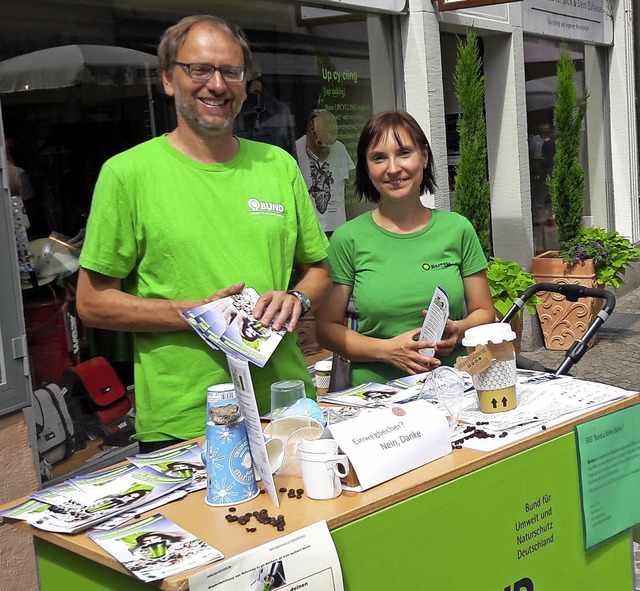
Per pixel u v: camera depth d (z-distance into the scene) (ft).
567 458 7.86
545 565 7.72
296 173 8.91
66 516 6.35
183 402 8.06
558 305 23.59
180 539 5.80
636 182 33.01
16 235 12.24
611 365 21.98
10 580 11.09
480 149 20.25
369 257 10.23
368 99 19.19
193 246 8.02
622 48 31.78
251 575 5.53
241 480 6.47
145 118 14.43
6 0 12.37
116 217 7.97
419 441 6.91
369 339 10.09
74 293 13.12
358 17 18.70
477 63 20.08
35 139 12.69
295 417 7.14
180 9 14.99
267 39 16.69
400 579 6.48
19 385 11.21
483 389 8.21
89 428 13.16
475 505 7.03
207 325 7.36
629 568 8.77
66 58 13.19
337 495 6.41
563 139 24.88
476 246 10.48
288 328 7.66
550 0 26.32
